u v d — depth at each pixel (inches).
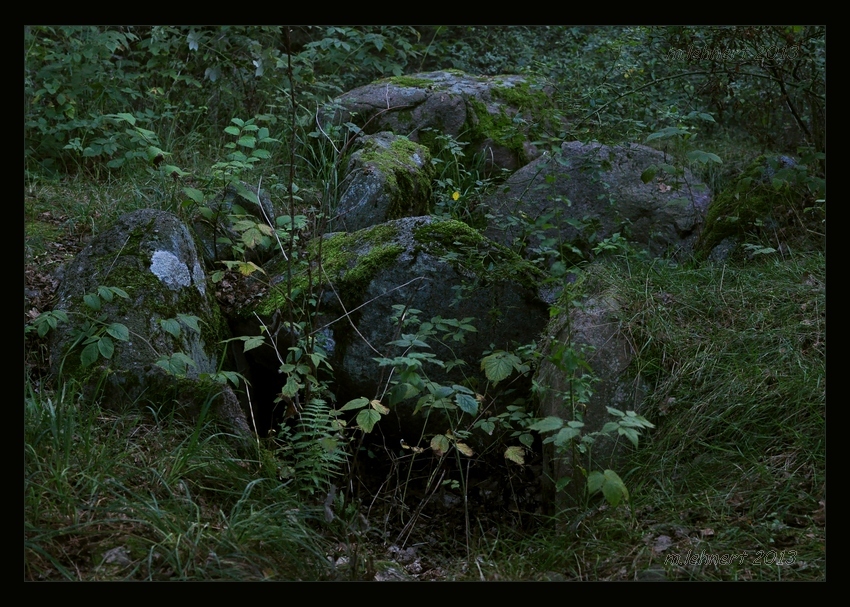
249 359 169.5
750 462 124.6
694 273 167.8
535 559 117.5
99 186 201.2
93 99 223.3
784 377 134.5
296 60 243.8
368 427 125.2
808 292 152.6
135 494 111.1
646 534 115.3
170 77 247.9
